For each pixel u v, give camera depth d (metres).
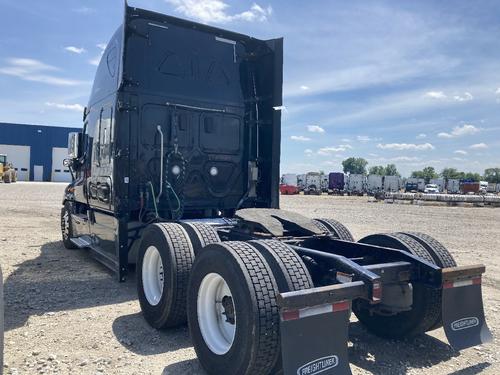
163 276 4.42
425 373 3.67
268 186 6.95
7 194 26.83
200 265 3.67
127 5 5.84
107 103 6.53
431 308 4.07
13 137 61.84
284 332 2.85
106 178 6.38
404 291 3.86
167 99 6.36
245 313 3.11
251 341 3.05
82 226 7.84
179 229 4.61
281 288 3.21
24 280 6.43
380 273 3.69
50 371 3.53
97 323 4.68
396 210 25.25
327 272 3.68
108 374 3.51
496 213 24.78
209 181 6.68
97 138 6.93
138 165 6.14
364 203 33.41
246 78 7.07
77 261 7.77
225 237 5.18
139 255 4.90
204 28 6.65
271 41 6.92
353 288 3.14
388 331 4.40
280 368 3.20
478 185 63.09
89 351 3.96
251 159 7.08
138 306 5.28
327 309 3.02
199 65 6.66
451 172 140.88
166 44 6.40
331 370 2.99
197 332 3.67
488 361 3.93
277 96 6.82
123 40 5.86
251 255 3.33
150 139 6.22
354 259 4.36
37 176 63.28
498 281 6.94
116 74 6.21
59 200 22.69
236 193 6.96
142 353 3.95
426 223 16.80
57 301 5.41
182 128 6.45
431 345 4.30
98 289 5.96
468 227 15.55
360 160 158.62
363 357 3.99
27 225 12.51
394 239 4.42
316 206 27.22
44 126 63.34
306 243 4.64
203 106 6.64
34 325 4.57
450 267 4.20
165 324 4.41
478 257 8.96
